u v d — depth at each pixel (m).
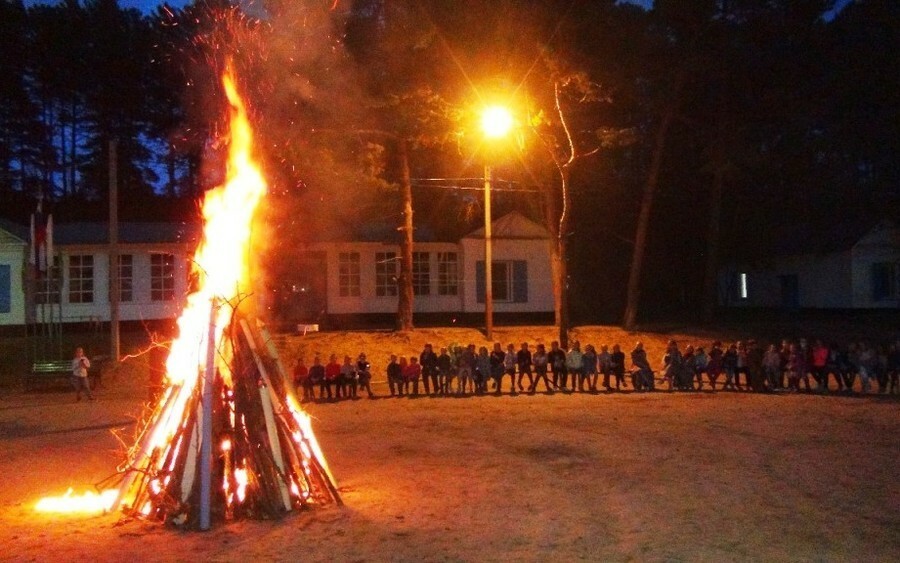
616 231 42.59
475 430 16.61
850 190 46.53
